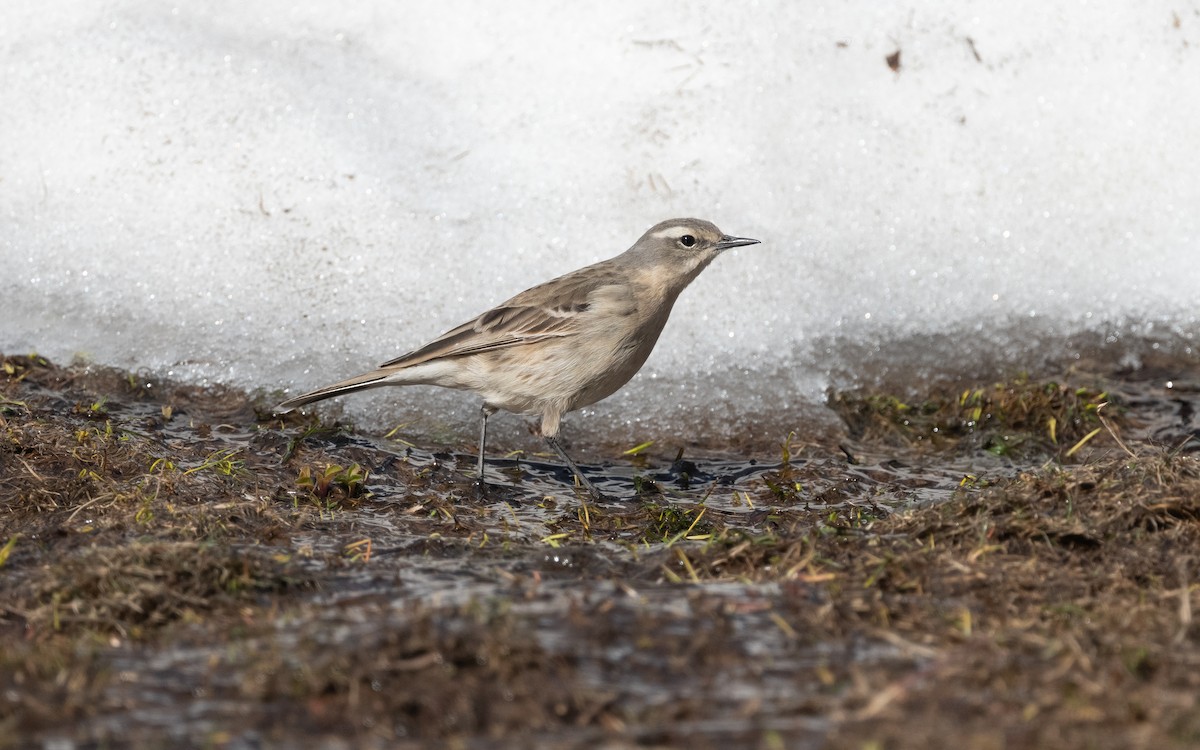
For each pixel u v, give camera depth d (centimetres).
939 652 800
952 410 1424
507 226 1517
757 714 729
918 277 1545
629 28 1641
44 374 1380
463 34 1639
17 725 725
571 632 824
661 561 989
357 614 877
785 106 1611
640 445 1362
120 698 758
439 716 730
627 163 1569
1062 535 967
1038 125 1630
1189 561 932
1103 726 702
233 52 1614
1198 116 1648
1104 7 1680
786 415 1409
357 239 1495
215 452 1230
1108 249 1585
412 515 1135
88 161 1538
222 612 889
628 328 1273
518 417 1396
